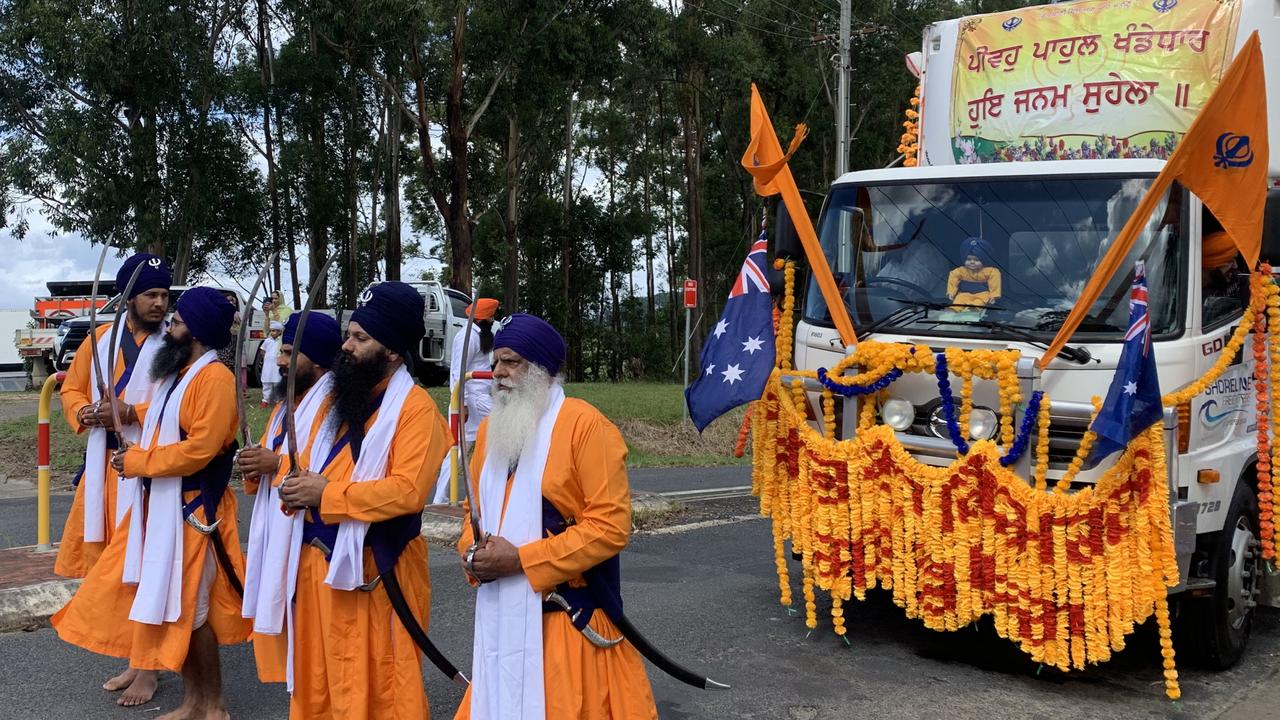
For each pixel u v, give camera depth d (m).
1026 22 6.96
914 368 5.53
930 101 7.33
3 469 12.18
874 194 6.39
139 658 4.45
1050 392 5.35
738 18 36.84
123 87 25.16
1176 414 5.21
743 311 6.18
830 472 5.82
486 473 3.48
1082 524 5.11
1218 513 5.71
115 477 5.02
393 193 34.12
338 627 3.83
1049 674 5.78
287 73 29.33
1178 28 6.39
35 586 6.12
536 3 25.92
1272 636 6.76
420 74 26.31
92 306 4.87
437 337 23.64
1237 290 6.12
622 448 3.43
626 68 34.91
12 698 4.96
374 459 3.82
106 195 24.80
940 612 5.47
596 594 3.38
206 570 4.57
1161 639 5.10
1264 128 5.17
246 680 5.37
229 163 26.88
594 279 45.72
